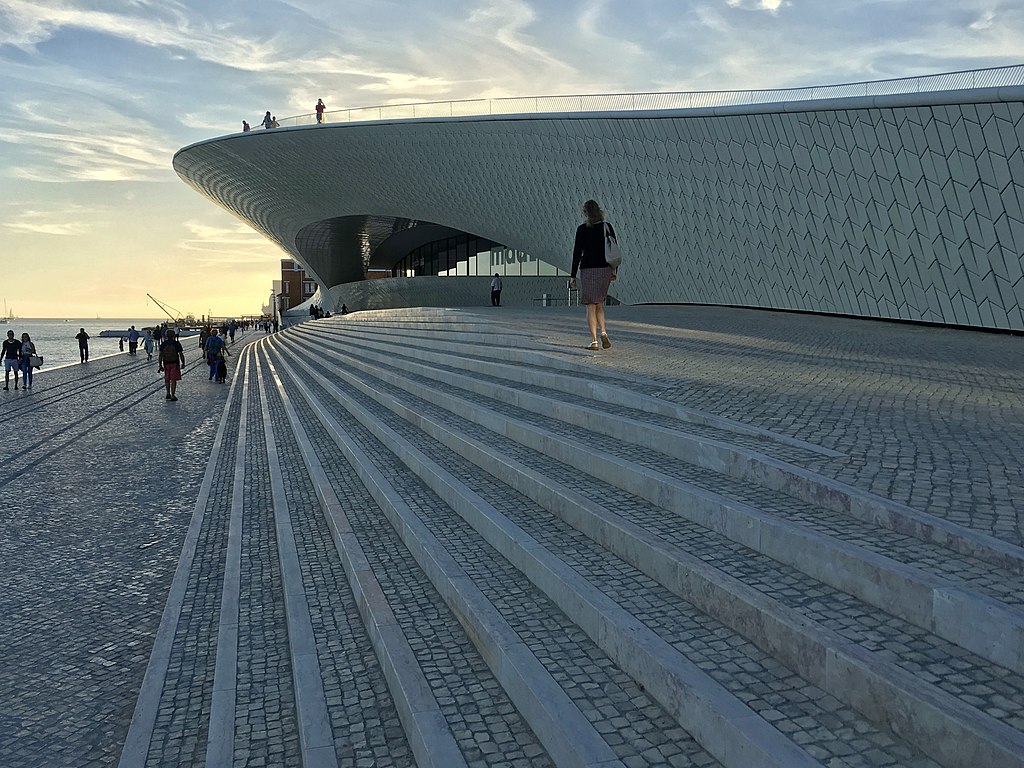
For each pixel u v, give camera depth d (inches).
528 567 134.0
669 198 900.0
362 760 96.7
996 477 128.0
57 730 122.4
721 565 110.2
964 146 530.3
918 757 69.3
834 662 80.5
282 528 205.0
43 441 433.7
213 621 157.9
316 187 1505.9
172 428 484.4
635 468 154.3
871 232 628.7
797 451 148.2
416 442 251.3
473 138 1172.5
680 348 346.6
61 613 174.6
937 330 529.3
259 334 2738.7
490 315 616.7
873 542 103.7
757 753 71.5
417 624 127.8
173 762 105.7
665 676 88.6
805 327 521.0
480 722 97.3
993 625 77.3
